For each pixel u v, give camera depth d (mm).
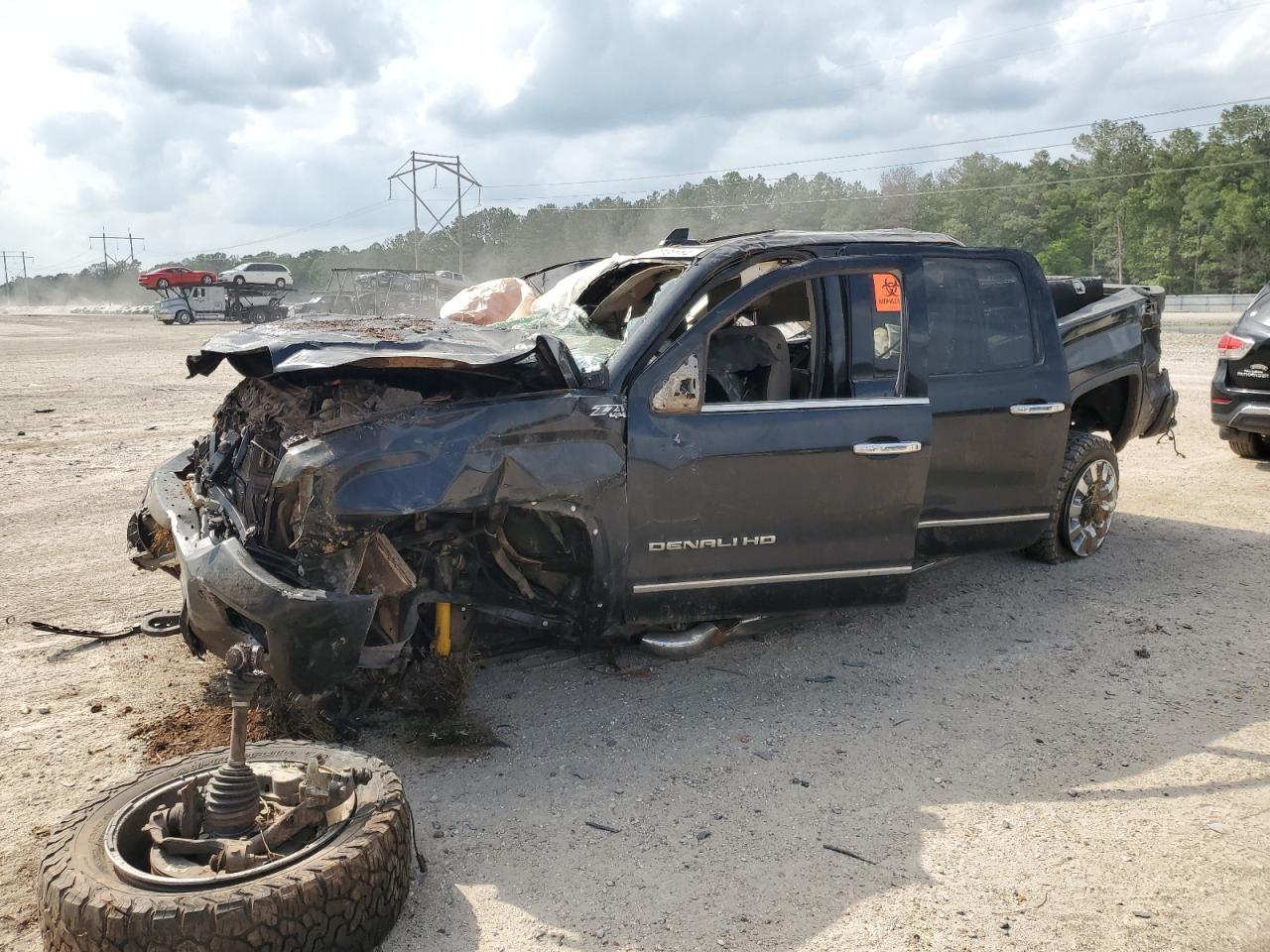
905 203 129500
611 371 4188
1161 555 6566
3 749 4031
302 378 4059
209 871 2699
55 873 2629
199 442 5074
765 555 4422
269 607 3385
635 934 2906
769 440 4336
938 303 5145
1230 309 69250
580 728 4230
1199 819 3471
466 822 3514
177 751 3994
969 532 5328
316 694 3713
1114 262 118188
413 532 3891
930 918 2953
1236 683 4598
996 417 5242
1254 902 3004
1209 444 10633
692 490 4234
